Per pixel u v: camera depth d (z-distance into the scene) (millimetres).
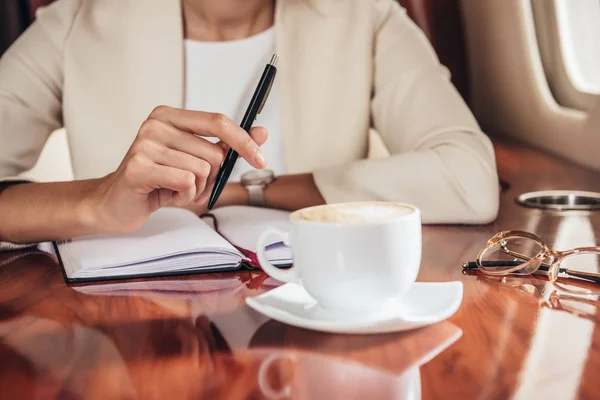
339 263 686
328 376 610
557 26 2027
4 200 1222
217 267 1001
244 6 1844
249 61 1881
